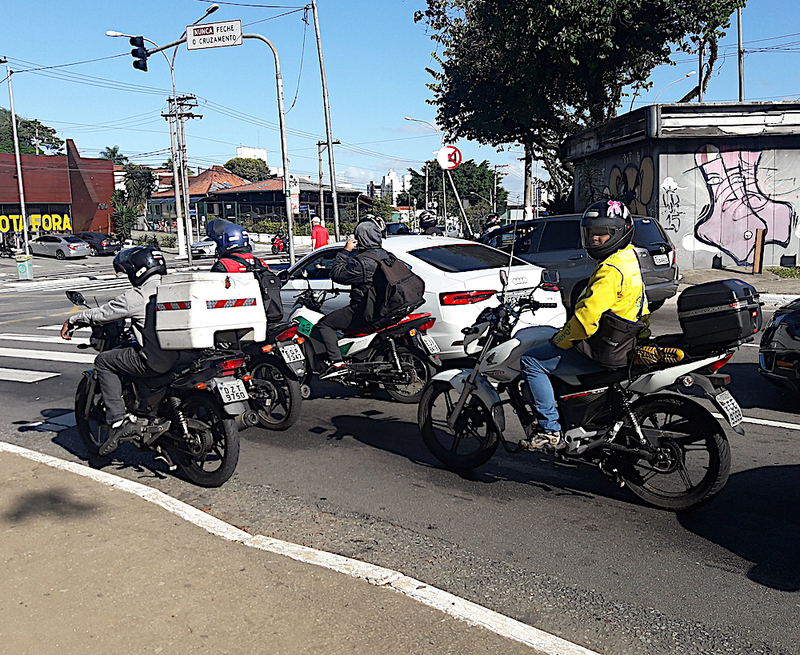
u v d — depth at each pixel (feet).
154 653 10.16
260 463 19.88
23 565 12.92
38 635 10.64
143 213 256.32
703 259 66.39
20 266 100.27
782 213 65.26
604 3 69.67
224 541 13.92
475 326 17.26
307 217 240.12
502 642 10.46
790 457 18.80
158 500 16.06
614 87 86.69
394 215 243.40
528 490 17.26
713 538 14.42
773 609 11.75
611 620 11.48
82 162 183.93
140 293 18.02
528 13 70.38
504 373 16.70
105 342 19.24
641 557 13.69
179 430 18.03
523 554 13.91
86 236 146.51
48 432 23.47
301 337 23.58
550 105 84.23
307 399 27.09
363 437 21.93
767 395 25.08
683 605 11.92
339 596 11.74
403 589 11.98
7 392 29.43
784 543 14.11
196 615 11.15
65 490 16.70
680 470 15.43
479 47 86.79
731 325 13.92
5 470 18.19
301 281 26.03
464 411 18.16
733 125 63.82
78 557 13.21
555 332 16.57
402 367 24.30
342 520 15.75
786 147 64.44
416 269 25.61
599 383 15.49
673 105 63.36
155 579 12.34
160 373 17.87
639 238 39.11
